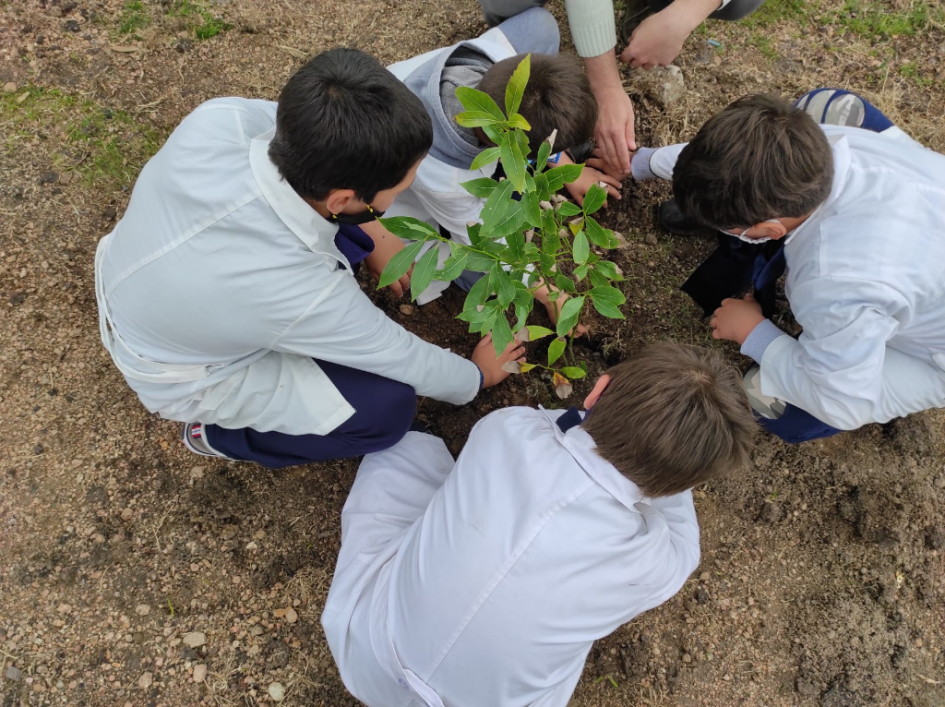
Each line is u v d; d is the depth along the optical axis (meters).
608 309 1.43
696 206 1.55
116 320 1.45
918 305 1.46
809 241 1.50
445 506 1.43
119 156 2.16
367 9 2.39
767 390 1.75
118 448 1.98
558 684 1.54
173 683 1.84
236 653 1.88
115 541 1.91
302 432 1.68
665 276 2.20
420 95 1.70
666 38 1.91
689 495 1.80
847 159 1.47
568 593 1.30
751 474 2.06
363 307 1.49
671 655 1.95
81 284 2.06
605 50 1.89
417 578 1.39
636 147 2.18
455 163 1.71
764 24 2.40
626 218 2.23
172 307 1.34
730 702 1.92
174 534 1.94
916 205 1.40
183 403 1.56
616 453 1.32
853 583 1.99
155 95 2.22
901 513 2.00
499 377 2.05
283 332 1.41
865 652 1.93
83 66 2.20
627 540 1.35
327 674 1.88
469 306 1.36
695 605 1.99
